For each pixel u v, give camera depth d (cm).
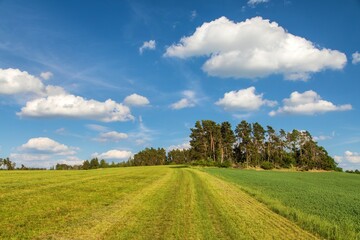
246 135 14462
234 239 1253
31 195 2389
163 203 2128
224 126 14062
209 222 1545
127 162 19538
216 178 5288
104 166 18262
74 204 2011
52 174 5584
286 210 1972
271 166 13938
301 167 15212
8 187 2881
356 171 15862
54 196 2369
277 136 15638
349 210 2223
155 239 1217
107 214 1691
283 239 1295
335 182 6588
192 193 2791
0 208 1783
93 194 2548
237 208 2050
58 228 1358
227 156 14825
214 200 2381
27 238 1200
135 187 3219
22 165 15012
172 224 1477
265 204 2373
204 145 13062
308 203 2508
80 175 5347
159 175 5538
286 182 5366
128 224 1455
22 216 1585
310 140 15625
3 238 1185
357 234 1434
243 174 7400
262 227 1499
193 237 1258
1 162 15925
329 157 15562
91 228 1366
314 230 1495
